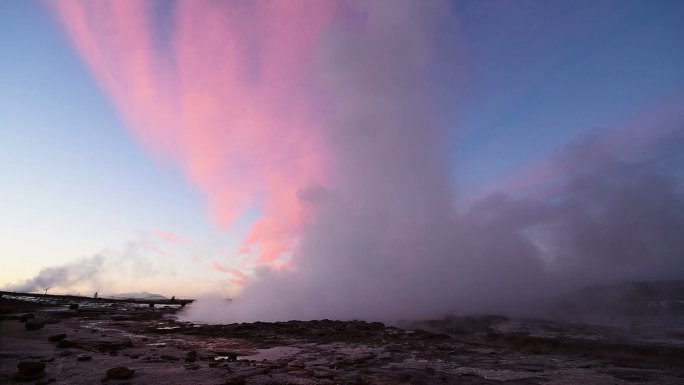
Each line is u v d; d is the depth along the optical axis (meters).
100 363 12.87
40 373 10.62
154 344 19.56
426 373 12.51
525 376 12.03
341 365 13.96
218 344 19.94
